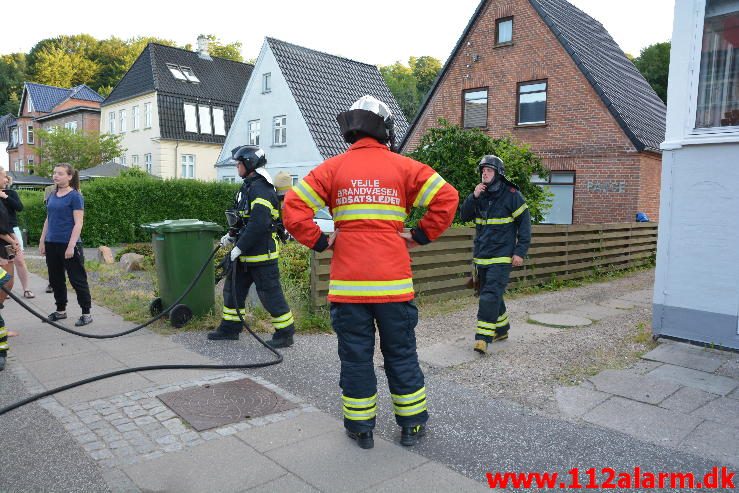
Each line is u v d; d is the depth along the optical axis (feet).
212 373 15.58
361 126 11.02
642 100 66.13
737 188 17.15
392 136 11.55
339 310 11.16
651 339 19.30
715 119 17.69
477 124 63.00
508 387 14.85
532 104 58.80
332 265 11.23
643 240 42.86
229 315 18.80
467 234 28.12
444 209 10.94
